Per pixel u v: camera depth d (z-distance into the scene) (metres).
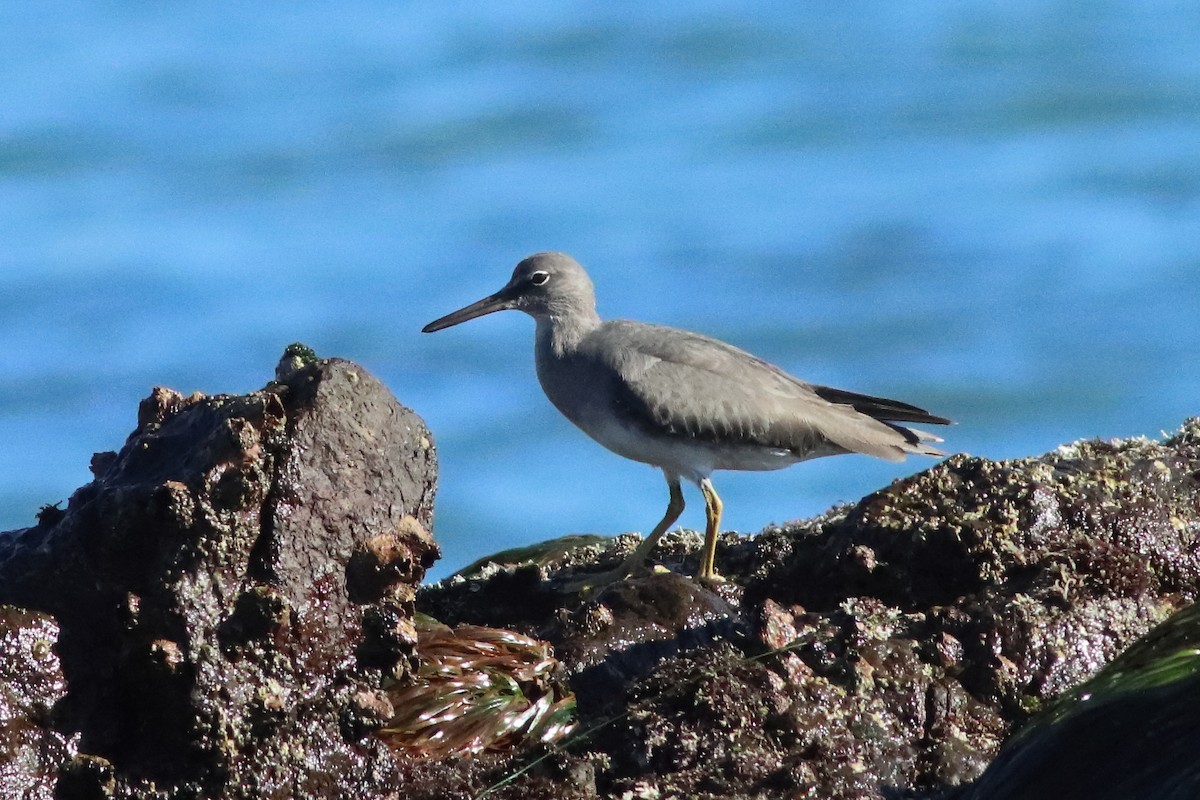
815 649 11.90
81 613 10.20
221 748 10.01
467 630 12.28
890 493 14.09
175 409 11.25
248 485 10.12
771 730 11.17
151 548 10.18
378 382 11.09
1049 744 9.70
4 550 10.72
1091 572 12.85
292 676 10.39
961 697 11.48
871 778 10.82
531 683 11.99
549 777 10.74
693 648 12.27
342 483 10.71
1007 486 13.63
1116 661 10.58
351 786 10.59
